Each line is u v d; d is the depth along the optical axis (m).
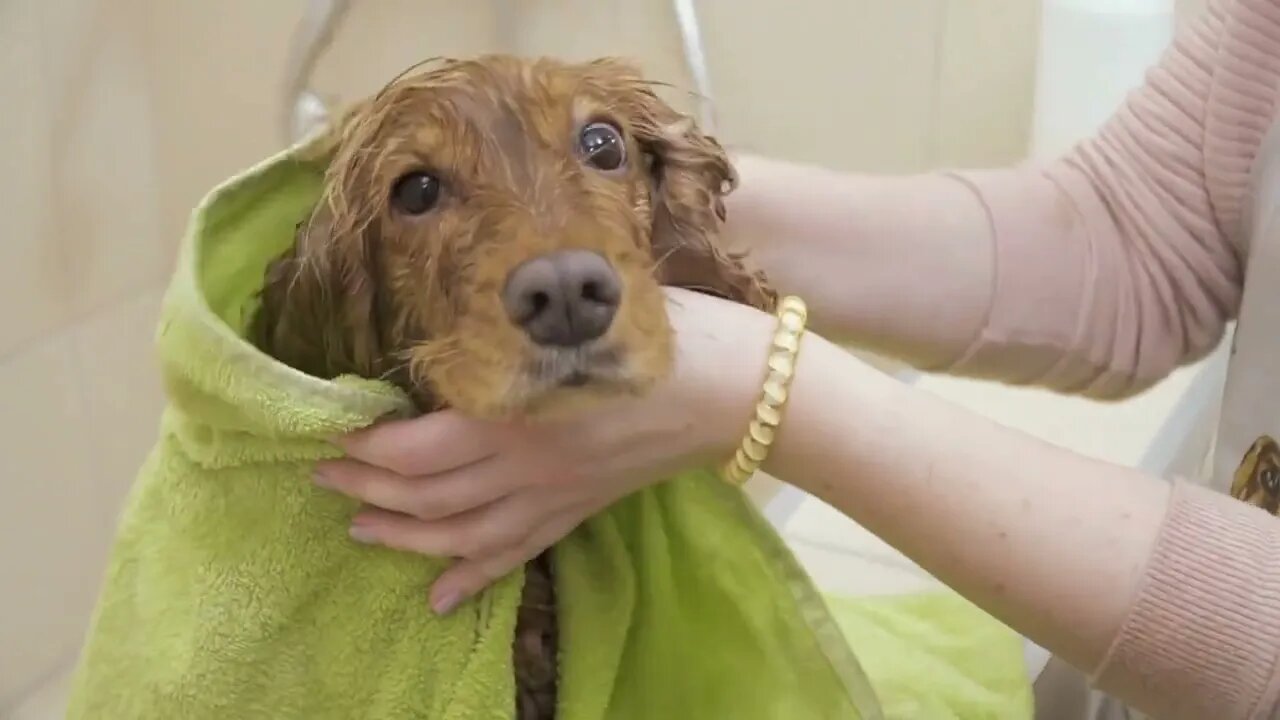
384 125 0.63
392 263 0.62
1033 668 0.90
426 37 1.37
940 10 1.28
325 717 0.63
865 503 0.63
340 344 0.65
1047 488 0.62
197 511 0.63
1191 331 0.87
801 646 0.68
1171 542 0.61
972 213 0.86
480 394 0.55
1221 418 0.79
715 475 0.69
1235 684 0.60
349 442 0.59
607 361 0.54
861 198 0.84
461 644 0.62
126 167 1.43
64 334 1.38
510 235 0.56
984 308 0.85
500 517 0.60
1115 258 0.86
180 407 0.60
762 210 0.82
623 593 0.67
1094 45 1.13
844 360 0.64
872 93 1.33
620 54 1.32
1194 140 0.85
